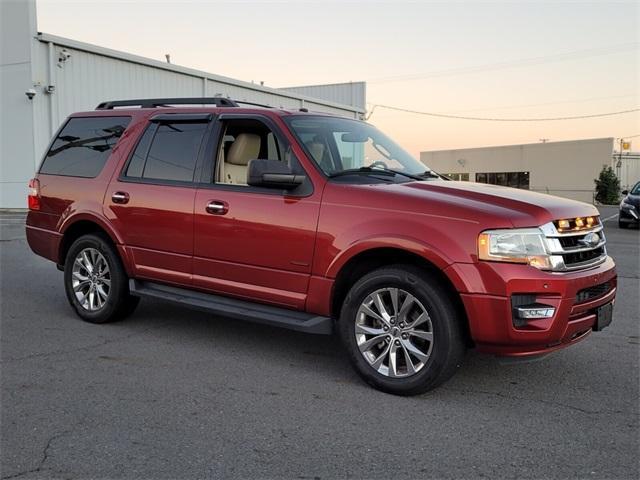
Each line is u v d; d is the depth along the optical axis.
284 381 4.30
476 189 4.33
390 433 3.45
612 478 2.96
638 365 4.74
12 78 19.91
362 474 2.98
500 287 3.68
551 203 4.06
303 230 4.38
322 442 3.33
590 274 3.92
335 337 5.48
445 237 3.82
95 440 3.32
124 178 5.56
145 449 3.22
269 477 2.95
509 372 4.55
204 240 4.93
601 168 44.16
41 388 4.10
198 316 6.21
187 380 4.29
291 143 4.63
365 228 4.11
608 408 3.86
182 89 25.16
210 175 5.02
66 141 6.24
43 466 3.03
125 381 4.25
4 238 12.58
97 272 5.80
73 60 20.56
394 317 4.05
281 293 4.55
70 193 5.93
